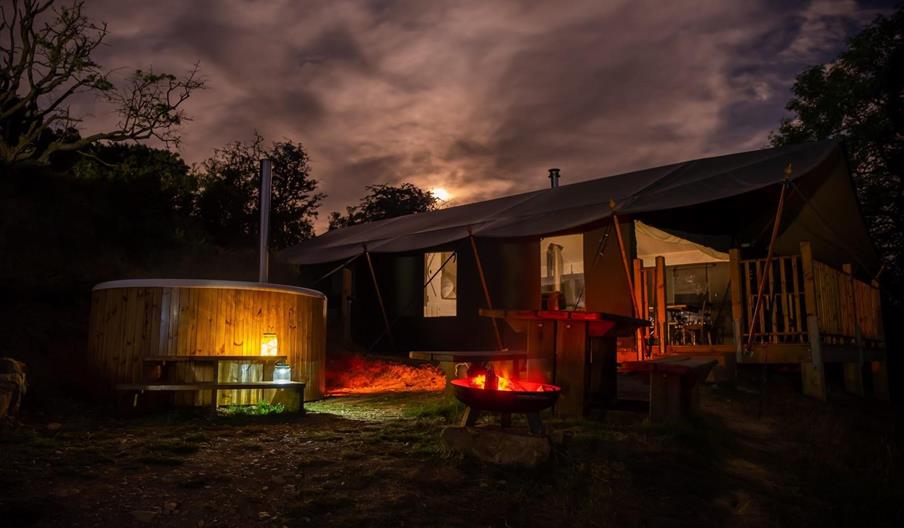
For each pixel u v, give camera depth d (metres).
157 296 7.17
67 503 3.32
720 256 12.30
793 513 4.31
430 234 14.01
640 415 5.88
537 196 14.66
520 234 11.98
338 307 17.09
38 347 8.13
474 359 6.77
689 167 12.44
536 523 3.59
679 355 9.17
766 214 11.52
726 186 10.36
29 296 9.34
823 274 9.74
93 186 13.40
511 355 7.33
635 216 12.19
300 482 3.95
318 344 8.50
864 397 11.04
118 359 7.10
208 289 7.34
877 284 13.66
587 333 6.20
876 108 17.80
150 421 5.94
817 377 8.83
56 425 5.21
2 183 11.21
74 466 3.96
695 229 12.41
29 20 17.39
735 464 5.34
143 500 3.48
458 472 4.22
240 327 7.46
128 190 14.00
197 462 4.28
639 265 10.78
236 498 3.62
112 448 4.52
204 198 19.27
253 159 25.23
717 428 6.26
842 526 4.31
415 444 4.89
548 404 4.66
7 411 5.07
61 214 11.66
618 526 3.68
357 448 4.78
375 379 11.10
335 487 3.88
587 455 4.73
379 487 3.90
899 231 18.00
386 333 15.97
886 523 4.44
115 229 12.55
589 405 6.20
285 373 7.04
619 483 4.28
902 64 17.05
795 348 9.12
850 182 12.08
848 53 18.02
